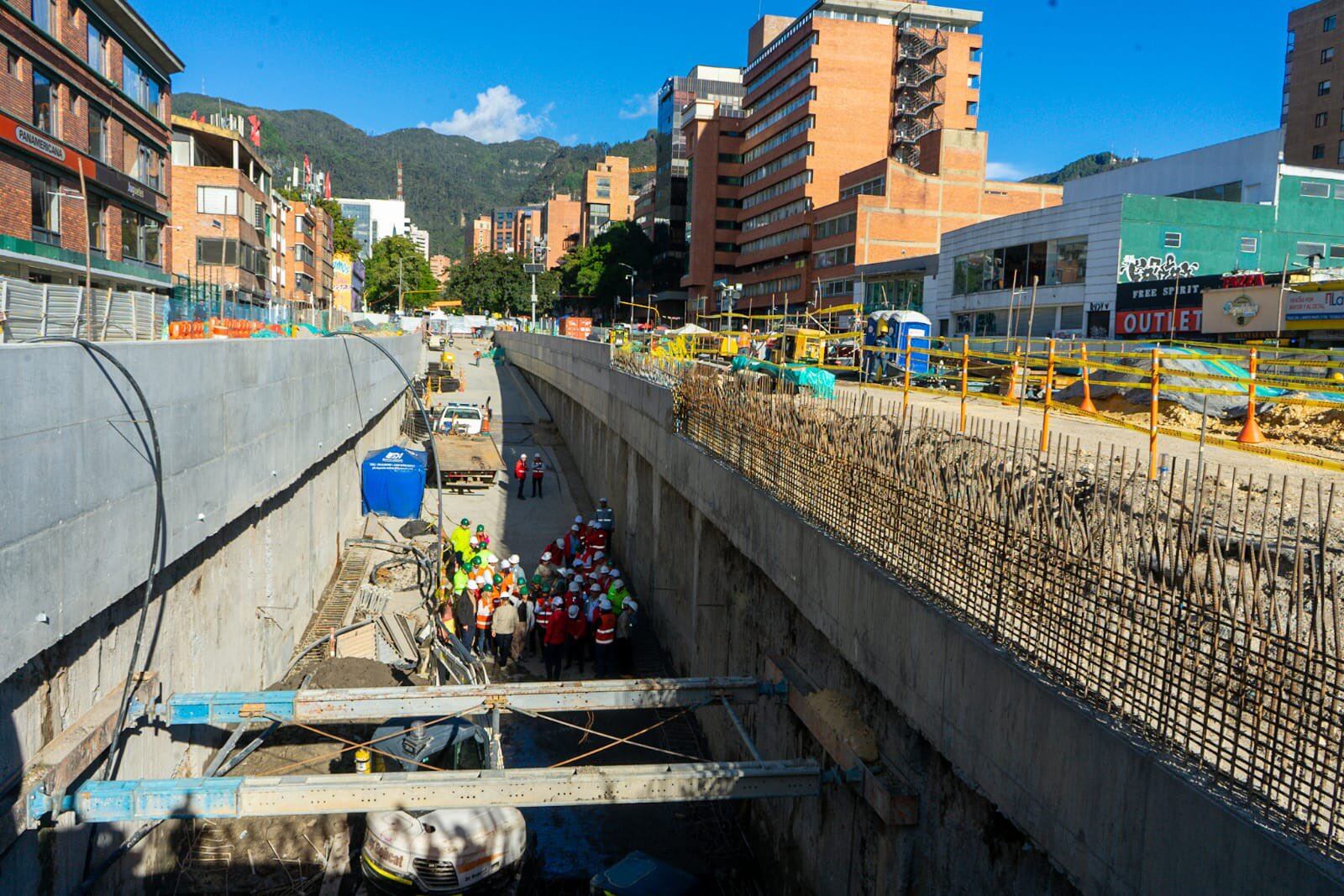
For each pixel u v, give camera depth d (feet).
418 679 52.08
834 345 113.29
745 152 306.14
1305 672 16.39
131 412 32.35
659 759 51.72
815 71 253.03
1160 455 40.75
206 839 39.04
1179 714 18.28
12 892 25.63
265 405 50.19
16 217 84.69
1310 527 27.25
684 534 62.18
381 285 446.19
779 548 40.16
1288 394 55.62
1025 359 59.72
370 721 45.34
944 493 27.66
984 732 23.41
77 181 96.27
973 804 25.08
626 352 96.78
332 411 72.49
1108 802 18.81
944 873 26.50
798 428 39.50
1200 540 26.76
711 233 310.45
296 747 44.16
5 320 42.16
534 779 30.32
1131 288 114.62
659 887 36.47
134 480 32.58
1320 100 226.17
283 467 54.54
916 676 27.22
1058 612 21.91
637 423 80.64
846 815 32.63
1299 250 128.16
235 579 47.11
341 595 70.64
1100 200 123.13
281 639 55.47
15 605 24.76
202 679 41.78
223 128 162.71
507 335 250.57
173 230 137.59
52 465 26.86
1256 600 17.71
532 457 131.13
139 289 114.32
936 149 222.07
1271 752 16.53
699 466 55.83
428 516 95.55
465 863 35.76
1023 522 24.09
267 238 183.62
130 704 32.17
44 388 26.32
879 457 31.68
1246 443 43.55
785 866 39.17
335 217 371.15
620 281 380.58
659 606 69.97
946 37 256.11
